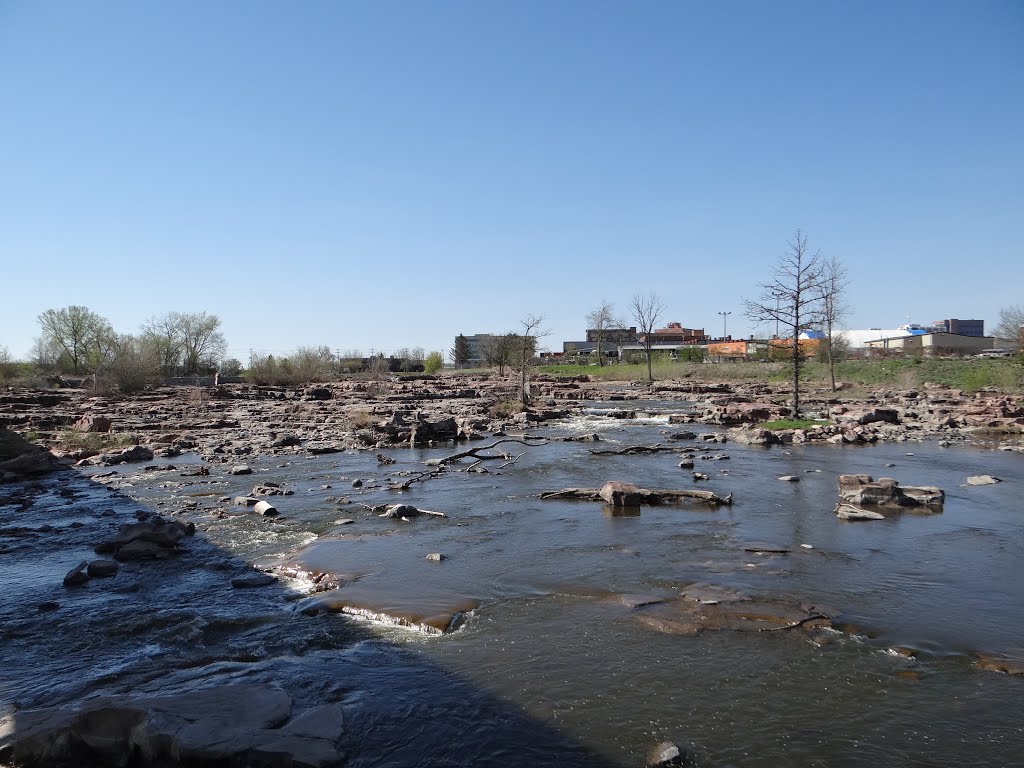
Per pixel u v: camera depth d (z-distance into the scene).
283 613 8.72
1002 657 7.15
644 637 7.76
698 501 14.91
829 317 47.22
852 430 26.84
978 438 26.28
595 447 24.89
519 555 11.02
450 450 24.78
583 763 5.37
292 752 5.25
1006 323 61.84
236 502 15.47
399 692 6.54
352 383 67.06
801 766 5.31
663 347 115.19
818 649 7.40
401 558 10.88
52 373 77.56
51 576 10.38
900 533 12.20
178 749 5.34
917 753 5.48
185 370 88.25
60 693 6.58
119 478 19.41
